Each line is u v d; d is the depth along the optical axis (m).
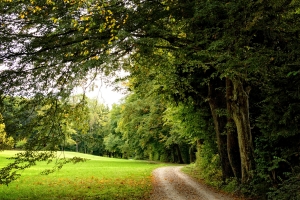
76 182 17.86
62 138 10.46
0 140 9.84
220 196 11.94
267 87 9.98
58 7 8.38
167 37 10.59
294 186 8.47
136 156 61.28
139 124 38.56
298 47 8.82
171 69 12.81
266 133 10.27
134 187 15.01
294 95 8.52
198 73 16.17
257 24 8.74
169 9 9.79
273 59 9.50
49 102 9.97
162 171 26.08
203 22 10.31
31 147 9.98
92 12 8.46
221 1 8.83
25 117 10.08
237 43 8.89
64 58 9.22
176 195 12.22
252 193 11.51
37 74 9.21
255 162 12.69
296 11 8.59
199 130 20.03
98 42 9.01
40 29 8.91
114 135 61.75
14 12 8.22
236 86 13.33
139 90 16.17
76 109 11.09
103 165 37.06
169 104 20.66
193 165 31.11
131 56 11.16
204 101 17.70
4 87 9.02
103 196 12.26
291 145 10.02
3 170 9.68
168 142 37.78
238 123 13.39
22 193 13.54
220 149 16.05
